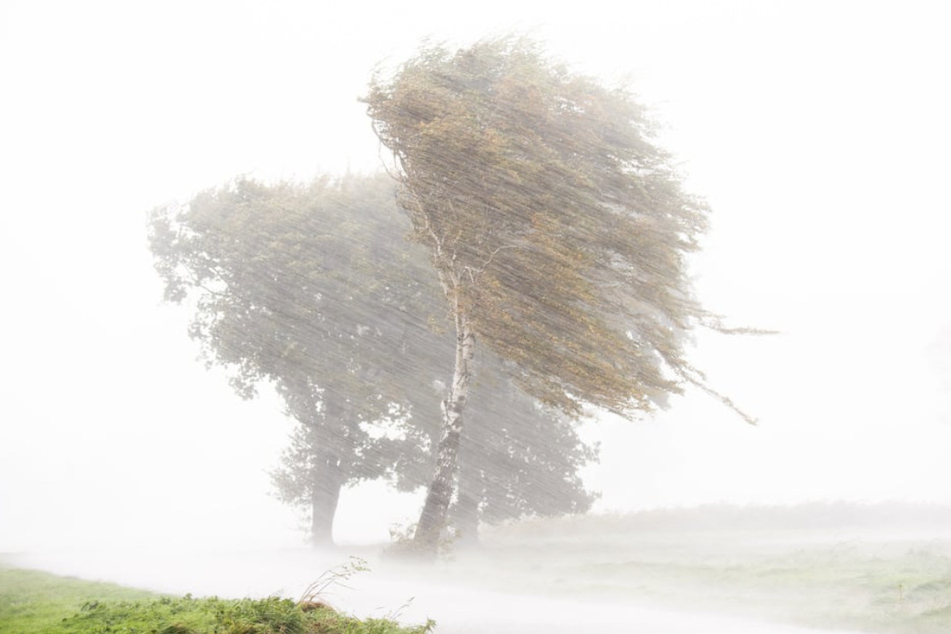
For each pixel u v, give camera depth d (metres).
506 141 22.42
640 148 24.36
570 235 22.70
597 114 23.84
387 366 29.78
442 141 22.25
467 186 22.78
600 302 23.89
